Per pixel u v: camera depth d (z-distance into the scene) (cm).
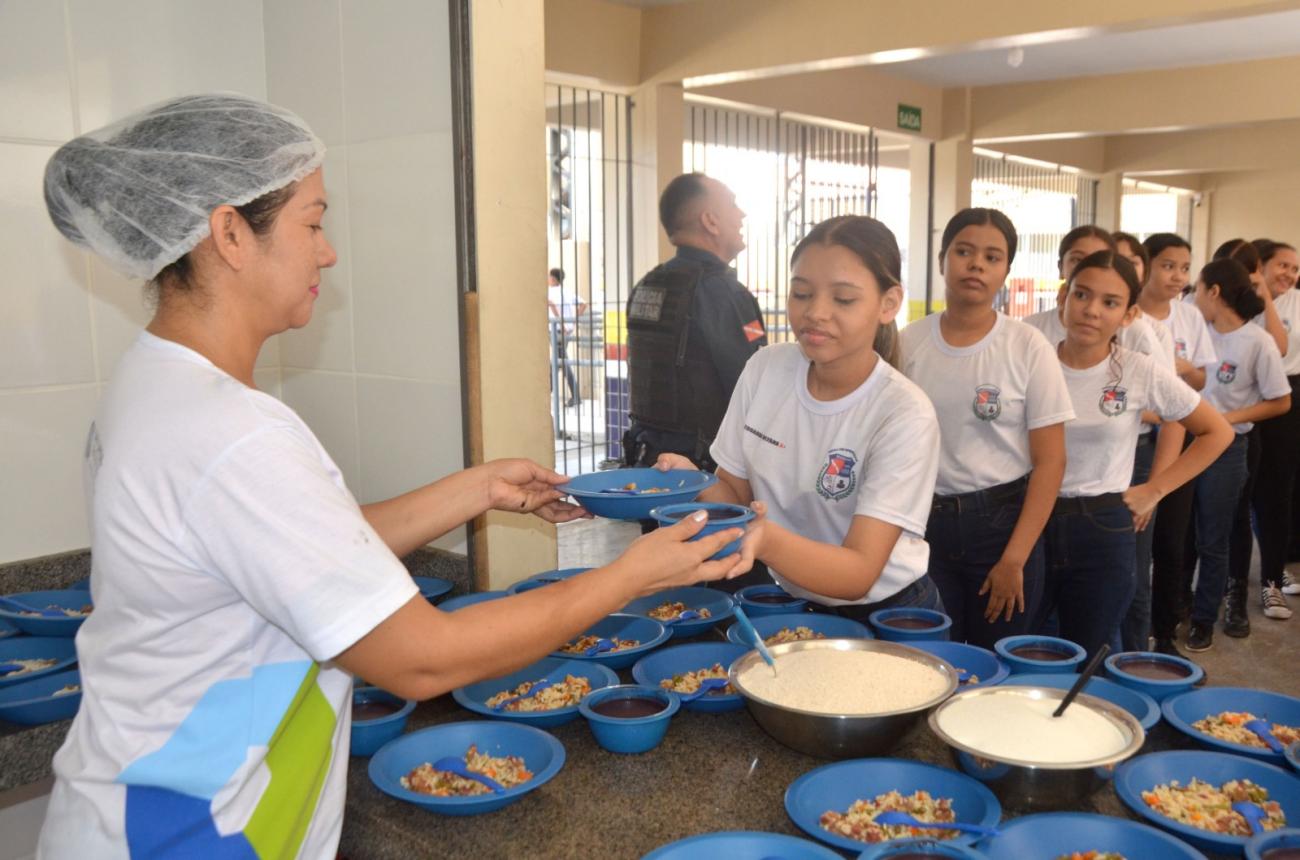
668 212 279
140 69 193
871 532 145
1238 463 372
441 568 194
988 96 880
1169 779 113
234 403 86
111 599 87
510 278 184
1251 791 109
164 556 83
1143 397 244
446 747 124
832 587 139
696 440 269
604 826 107
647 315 273
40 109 180
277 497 83
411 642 86
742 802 112
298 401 223
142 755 87
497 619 91
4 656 155
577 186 671
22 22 177
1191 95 799
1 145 176
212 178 89
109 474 85
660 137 636
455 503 135
